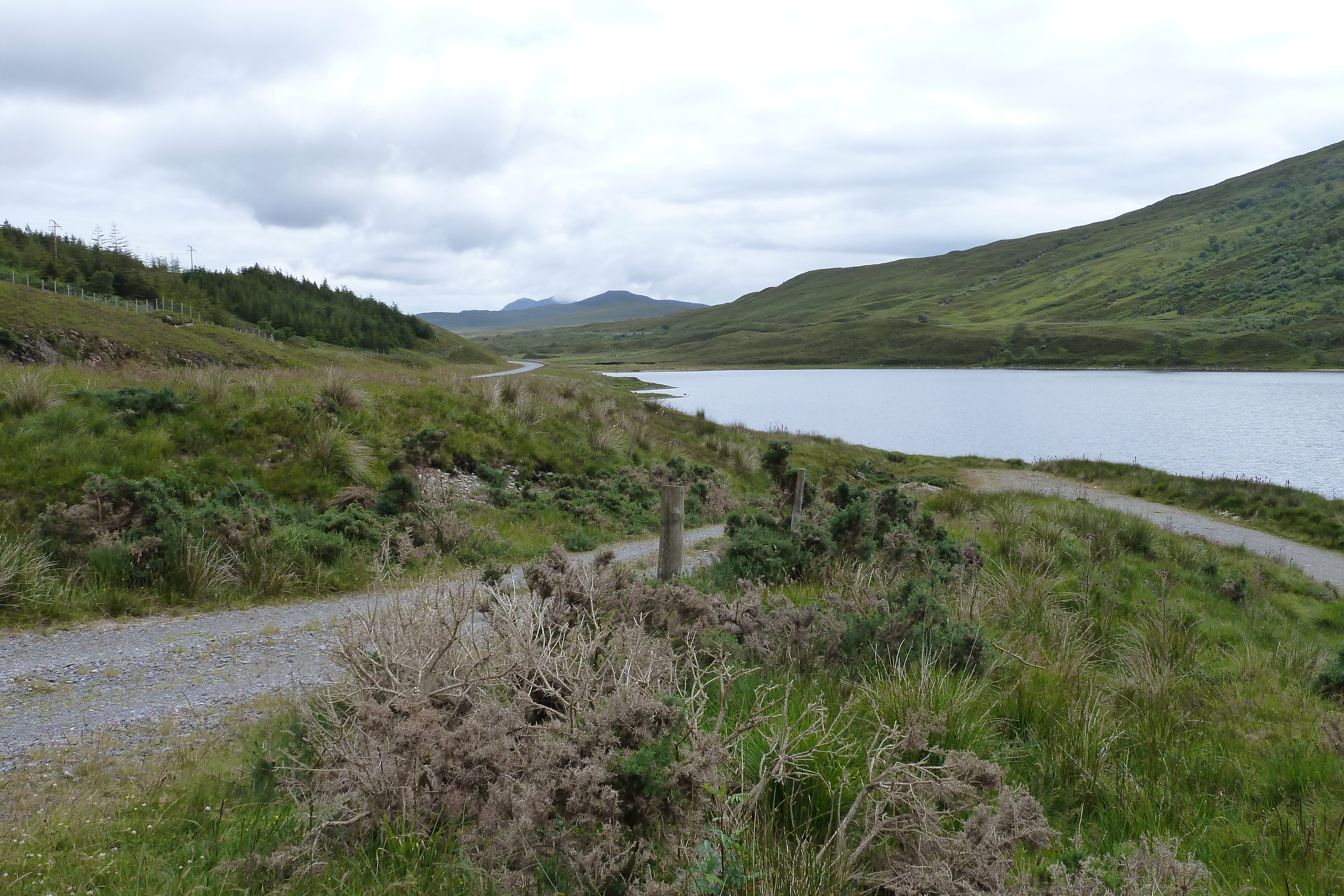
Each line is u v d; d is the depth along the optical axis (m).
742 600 6.25
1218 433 51.84
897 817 3.26
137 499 8.66
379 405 15.34
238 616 7.54
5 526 8.44
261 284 126.00
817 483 22.56
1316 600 12.62
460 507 12.77
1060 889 2.81
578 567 6.00
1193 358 160.88
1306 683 7.01
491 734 3.44
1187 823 3.99
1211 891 3.20
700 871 2.73
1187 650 7.66
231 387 13.34
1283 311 184.38
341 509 11.11
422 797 3.35
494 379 21.34
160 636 6.80
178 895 2.93
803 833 3.48
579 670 3.96
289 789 3.63
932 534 10.57
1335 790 4.38
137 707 5.19
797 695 4.69
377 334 127.81
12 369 12.86
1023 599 8.66
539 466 16.12
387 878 2.93
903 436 52.56
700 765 2.98
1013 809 3.14
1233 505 23.09
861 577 7.84
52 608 7.21
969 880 2.91
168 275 106.56
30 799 3.86
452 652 4.30
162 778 4.05
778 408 75.81
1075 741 4.69
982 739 4.48
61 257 91.12
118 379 13.36
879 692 4.77
